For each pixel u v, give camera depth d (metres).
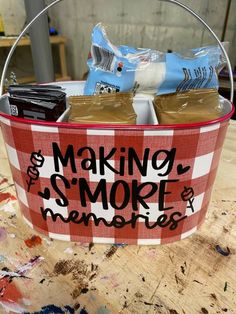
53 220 0.35
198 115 0.32
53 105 0.34
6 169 0.51
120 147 0.28
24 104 0.34
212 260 0.33
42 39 0.64
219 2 1.29
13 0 1.84
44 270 0.32
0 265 0.32
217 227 0.38
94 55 0.38
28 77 1.91
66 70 2.05
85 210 0.33
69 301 0.28
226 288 0.30
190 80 0.37
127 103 0.33
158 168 0.30
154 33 1.60
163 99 0.35
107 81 0.37
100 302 0.28
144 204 0.32
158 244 0.35
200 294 0.29
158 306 0.28
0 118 0.31
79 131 0.27
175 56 0.38
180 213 0.33
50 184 0.32
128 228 0.34
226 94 0.84
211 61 0.38
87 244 0.35
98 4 1.77
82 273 0.31
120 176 0.30
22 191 0.35
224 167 0.51
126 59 0.37
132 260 0.33
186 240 0.36
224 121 0.29
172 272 0.31
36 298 0.29
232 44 1.30
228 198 0.44
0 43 1.60
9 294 0.29
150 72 0.37
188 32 1.45
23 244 0.35
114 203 0.32
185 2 1.40
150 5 1.54
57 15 2.08
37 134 0.29
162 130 0.27
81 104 0.32
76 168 0.30
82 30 1.95
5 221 0.39
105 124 0.28
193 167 0.30
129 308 0.28
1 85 0.37
